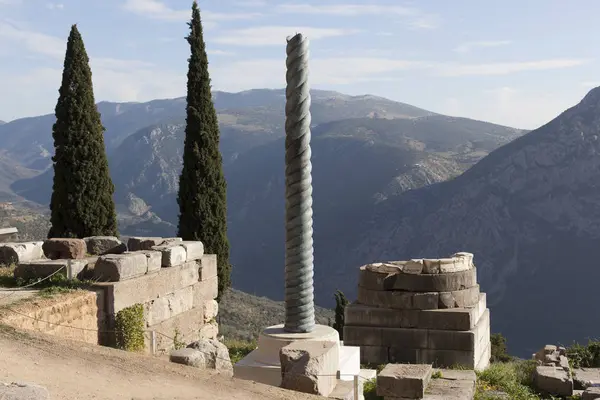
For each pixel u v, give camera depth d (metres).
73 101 28.36
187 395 10.35
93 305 16.88
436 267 22.70
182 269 21.09
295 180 15.27
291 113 15.13
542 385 19.03
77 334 16.17
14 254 21.55
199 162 30.56
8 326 13.27
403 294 22.47
